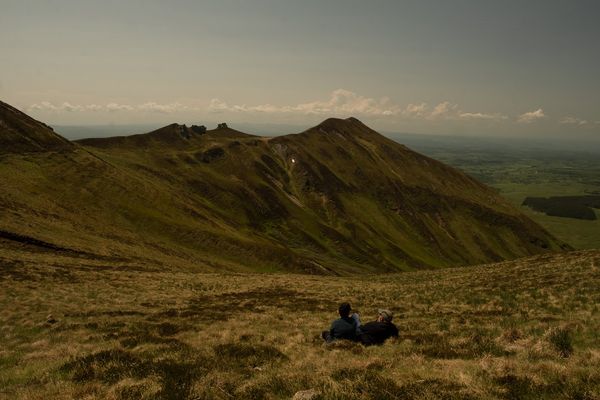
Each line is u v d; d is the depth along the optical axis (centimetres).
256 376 1116
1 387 1195
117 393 980
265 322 2314
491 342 1297
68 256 5734
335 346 1444
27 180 10256
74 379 1152
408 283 4806
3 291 3222
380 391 854
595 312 1944
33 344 1844
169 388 988
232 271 9050
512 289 3034
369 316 2461
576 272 3409
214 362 1264
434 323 1997
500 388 834
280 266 11106
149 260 7056
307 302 3194
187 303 3281
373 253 18588
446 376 947
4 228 5825
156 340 1730
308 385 962
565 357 1082
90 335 1955
